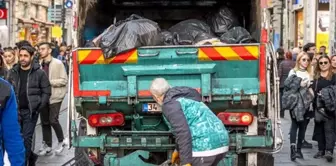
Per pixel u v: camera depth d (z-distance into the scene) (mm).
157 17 9406
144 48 7020
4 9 22297
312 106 10375
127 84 7082
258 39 7676
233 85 7059
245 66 7039
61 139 10742
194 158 5688
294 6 33812
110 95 7105
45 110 10578
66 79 10664
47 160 10211
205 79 6996
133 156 7332
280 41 37531
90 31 8266
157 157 7629
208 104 7199
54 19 37594
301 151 11227
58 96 10555
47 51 10547
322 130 10539
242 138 7191
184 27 8320
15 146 4656
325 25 26547
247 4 8828
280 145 7219
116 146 7309
